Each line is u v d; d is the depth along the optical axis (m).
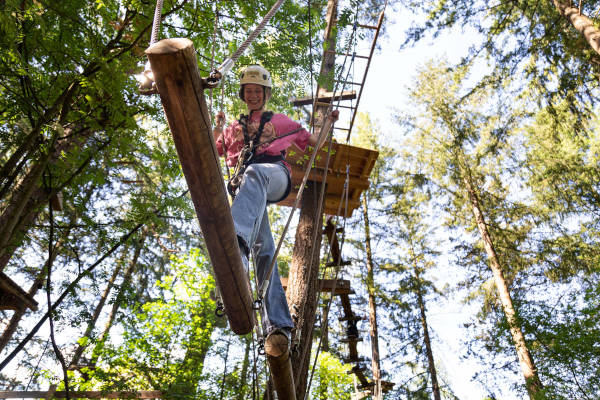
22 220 4.42
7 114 4.23
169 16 4.68
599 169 13.81
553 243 15.16
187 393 8.83
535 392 8.89
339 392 13.16
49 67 4.11
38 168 4.15
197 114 1.11
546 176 14.44
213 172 1.24
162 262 14.33
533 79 11.38
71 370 8.93
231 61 1.36
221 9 4.79
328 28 5.83
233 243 1.44
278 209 15.69
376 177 17.83
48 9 3.92
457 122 16.64
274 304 2.11
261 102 2.42
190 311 9.64
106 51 4.18
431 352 16.05
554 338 8.86
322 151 7.22
